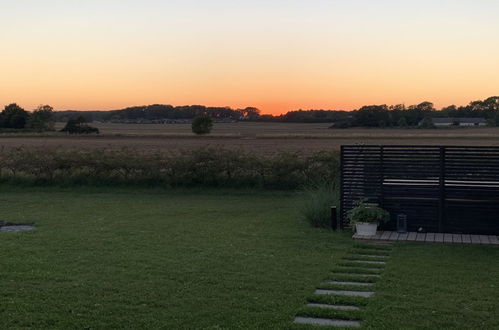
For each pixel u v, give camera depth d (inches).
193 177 853.2
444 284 334.6
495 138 2428.6
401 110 3959.2
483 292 316.5
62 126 4133.9
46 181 892.0
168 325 264.7
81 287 327.9
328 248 446.0
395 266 380.8
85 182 886.4
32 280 344.2
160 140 2509.8
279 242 469.4
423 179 497.4
